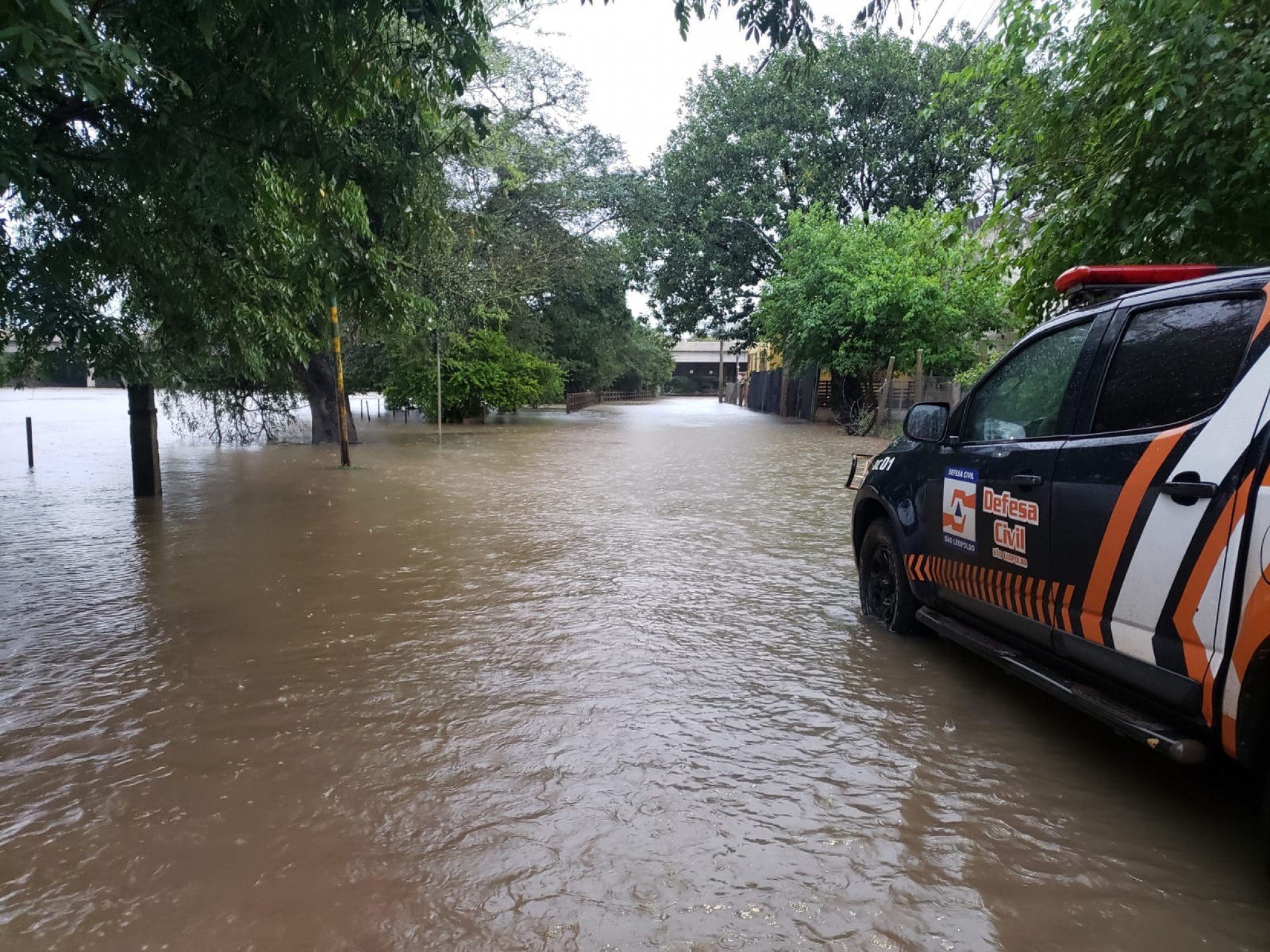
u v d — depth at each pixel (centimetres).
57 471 1537
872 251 2555
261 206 735
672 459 1845
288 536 935
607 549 865
